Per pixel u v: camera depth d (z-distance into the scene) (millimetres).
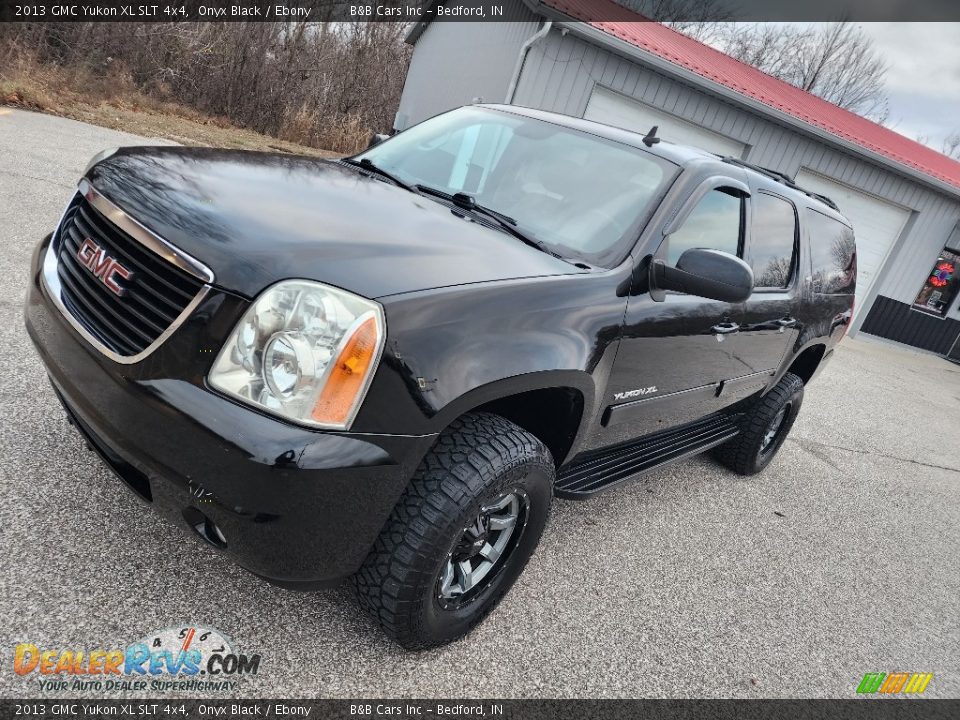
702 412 3594
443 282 1921
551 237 2617
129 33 14016
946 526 4945
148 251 1817
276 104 16562
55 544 2146
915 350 15445
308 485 1639
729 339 3252
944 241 14125
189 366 1679
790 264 3832
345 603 2311
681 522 3713
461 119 3480
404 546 1912
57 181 6227
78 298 1964
